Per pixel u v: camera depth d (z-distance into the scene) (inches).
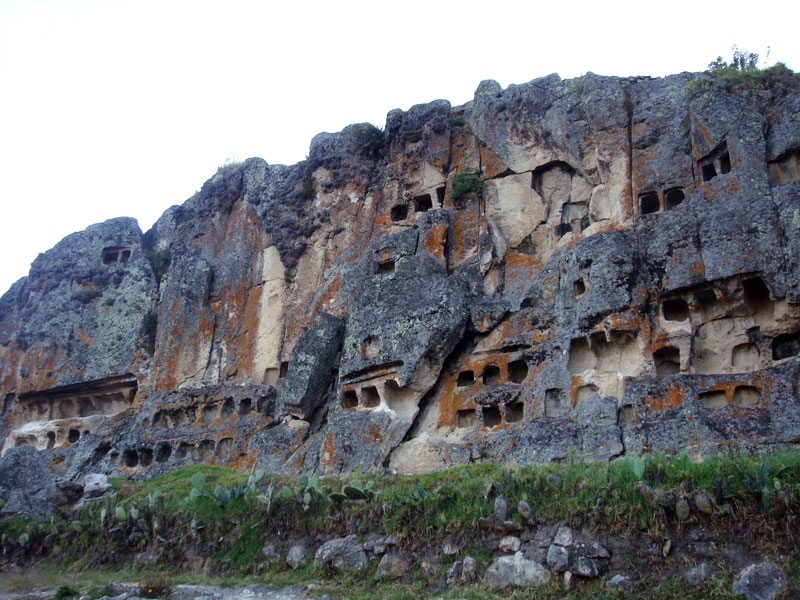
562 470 682.2
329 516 737.0
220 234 1598.2
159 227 1825.8
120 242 1809.8
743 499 559.5
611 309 952.3
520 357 1042.1
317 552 708.7
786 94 1000.9
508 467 757.9
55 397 1692.9
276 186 1509.6
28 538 893.2
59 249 1836.9
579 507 603.8
